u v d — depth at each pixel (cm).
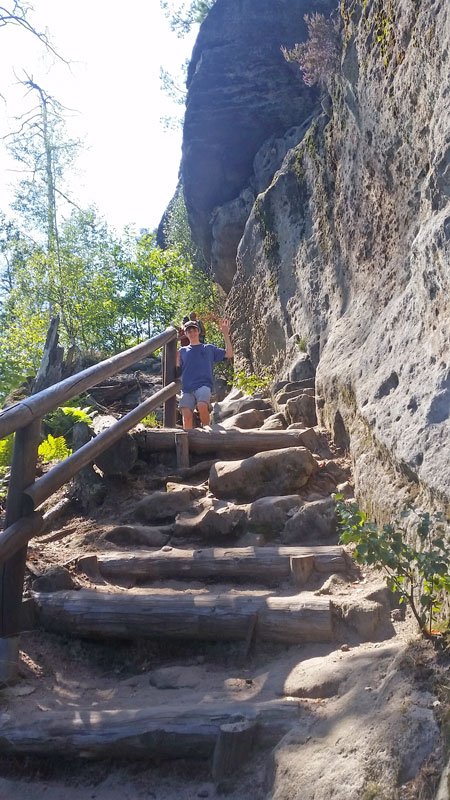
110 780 303
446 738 244
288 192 888
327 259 729
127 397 1055
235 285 1072
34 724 315
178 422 861
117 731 305
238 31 1270
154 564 443
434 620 317
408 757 248
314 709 299
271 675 340
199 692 337
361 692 294
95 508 555
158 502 524
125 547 487
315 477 531
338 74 683
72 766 311
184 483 578
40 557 461
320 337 726
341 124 667
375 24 573
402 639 335
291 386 723
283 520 471
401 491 397
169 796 289
